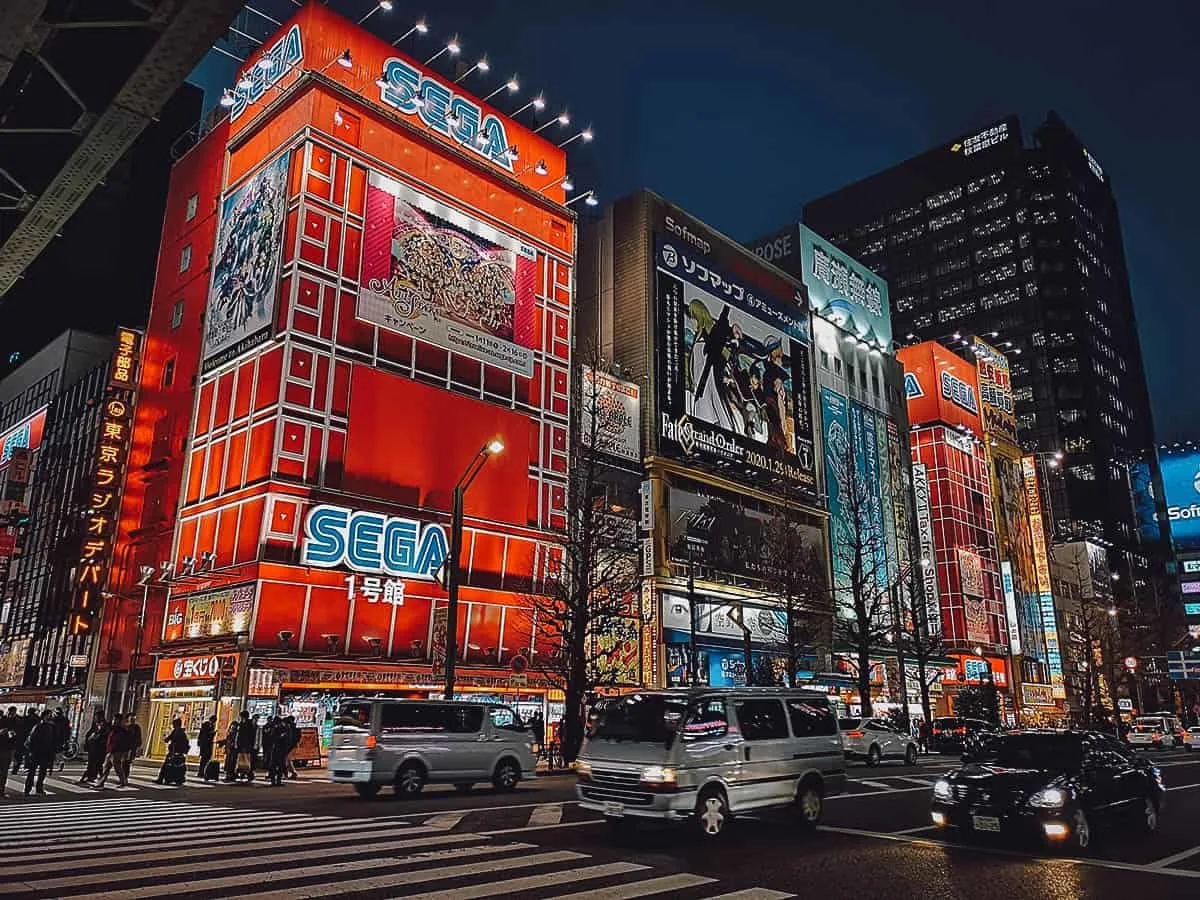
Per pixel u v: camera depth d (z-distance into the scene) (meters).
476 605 34.78
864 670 38.16
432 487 34.94
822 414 56.03
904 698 44.81
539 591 36.59
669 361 46.16
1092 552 86.81
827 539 53.09
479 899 7.90
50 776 23.20
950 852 11.26
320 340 32.91
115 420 39.88
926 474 65.94
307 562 30.61
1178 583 117.44
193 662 30.61
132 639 36.03
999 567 68.31
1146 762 14.16
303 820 13.51
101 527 38.75
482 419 37.34
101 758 21.05
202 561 32.38
